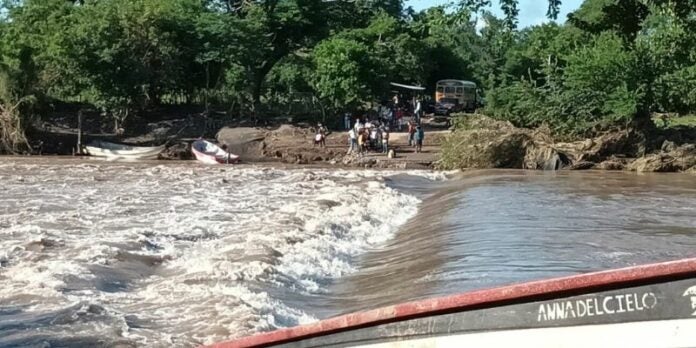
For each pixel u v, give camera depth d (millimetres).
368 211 25703
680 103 49219
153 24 60688
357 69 62094
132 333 11453
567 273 14336
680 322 4223
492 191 30469
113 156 55562
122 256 17391
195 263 16656
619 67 48312
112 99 60188
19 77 56750
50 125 60781
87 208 26781
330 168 48406
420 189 35781
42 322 12055
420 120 66125
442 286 13617
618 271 4344
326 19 69312
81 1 69688
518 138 46094
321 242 19578
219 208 27031
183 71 63062
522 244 17703
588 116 49188
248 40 63094
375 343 5039
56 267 15836
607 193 30547
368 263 18156
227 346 5648
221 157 52281
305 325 5277
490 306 4684
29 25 60531
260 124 63000
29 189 33344
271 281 15312
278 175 41969
